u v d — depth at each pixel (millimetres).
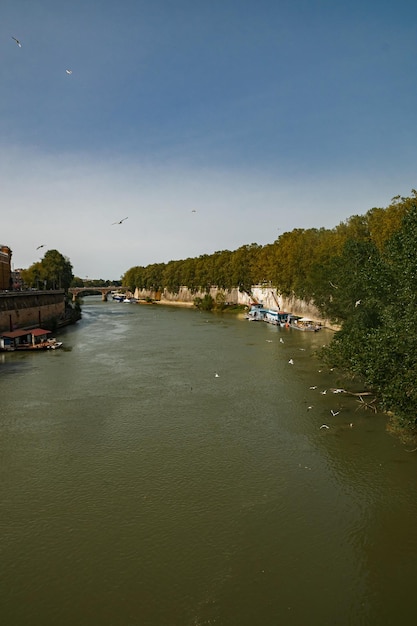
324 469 21531
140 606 13547
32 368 43844
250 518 17703
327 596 13844
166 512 18156
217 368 43188
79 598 13875
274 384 36438
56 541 16469
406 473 20844
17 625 12914
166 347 56594
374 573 14734
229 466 22000
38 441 25219
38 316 77812
